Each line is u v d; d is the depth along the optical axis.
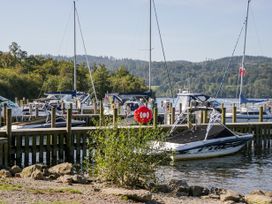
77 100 56.22
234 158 32.81
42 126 37.41
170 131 32.47
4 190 14.19
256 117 47.97
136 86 106.06
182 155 30.47
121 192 14.61
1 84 92.19
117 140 17.59
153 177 17.95
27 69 115.75
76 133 30.16
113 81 105.38
